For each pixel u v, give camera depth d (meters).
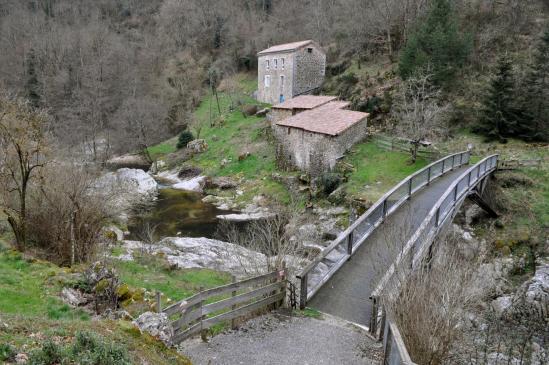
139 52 75.31
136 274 15.07
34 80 56.41
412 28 48.66
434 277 8.60
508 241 22.64
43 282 11.20
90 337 6.06
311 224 25.56
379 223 15.23
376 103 40.88
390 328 7.76
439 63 38.19
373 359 8.60
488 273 15.74
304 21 72.12
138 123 53.31
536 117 33.25
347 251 13.02
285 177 34.91
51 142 19.08
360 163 32.19
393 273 9.91
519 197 25.72
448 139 35.41
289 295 11.05
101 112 58.19
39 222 15.74
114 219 25.36
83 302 10.63
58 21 82.75
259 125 47.97
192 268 18.22
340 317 10.35
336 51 59.44
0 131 14.44
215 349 8.80
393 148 33.06
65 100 56.28
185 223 29.30
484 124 34.38
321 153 33.28
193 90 67.38
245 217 30.17
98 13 90.00
